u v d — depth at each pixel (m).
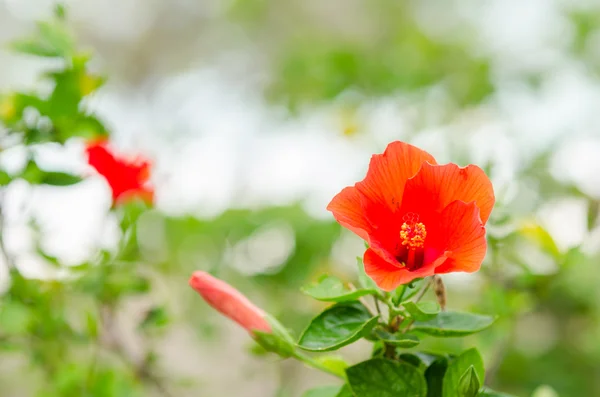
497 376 1.54
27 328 1.28
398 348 1.04
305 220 1.52
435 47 1.96
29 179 1.20
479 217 0.98
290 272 1.49
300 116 1.92
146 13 2.81
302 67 1.98
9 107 1.22
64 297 1.31
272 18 2.72
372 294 1.02
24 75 2.26
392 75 1.81
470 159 1.35
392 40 2.46
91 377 1.30
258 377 1.78
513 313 1.26
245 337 1.74
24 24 2.30
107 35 2.78
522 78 1.79
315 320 1.02
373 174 1.01
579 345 1.66
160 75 2.77
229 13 2.72
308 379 1.73
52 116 1.22
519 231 1.26
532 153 1.39
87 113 1.26
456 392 1.00
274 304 1.52
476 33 2.13
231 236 1.53
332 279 1.03
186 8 2.83
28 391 1.71
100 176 1.24
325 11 2.68
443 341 1.29
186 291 1.49
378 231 1.00
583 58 1.89
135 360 1.31
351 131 1.74
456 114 1.75
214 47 2.76
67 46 1.23
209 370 1.81
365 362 1.01
